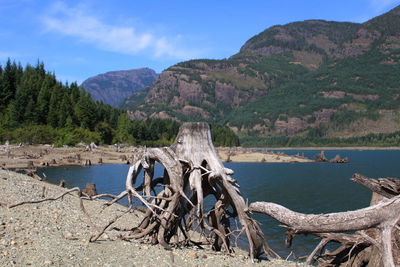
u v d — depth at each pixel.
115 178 52.47
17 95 119.75
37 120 119.25
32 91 130.38
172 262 8.52
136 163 10.24
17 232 10.40
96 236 10.80
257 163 112.12
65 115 124.50
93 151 103.06
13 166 61.81
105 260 8.34
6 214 12.84
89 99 147.50
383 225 5.91
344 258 10.05
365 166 100.00
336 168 91.69
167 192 10.01
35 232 10.62
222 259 9.27
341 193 44.03
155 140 168.75
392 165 103.56
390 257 5.66
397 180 8.57
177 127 197.75
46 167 67.44
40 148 96.19
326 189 48.03
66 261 8.00
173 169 9.50
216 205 9.81
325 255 10.64
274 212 7.70
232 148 183.88
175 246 10.33
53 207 16.20
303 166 99.25
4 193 18.06
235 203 9.21
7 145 95.19
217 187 10.41
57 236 10.39
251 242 9.03
